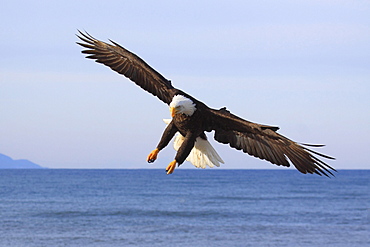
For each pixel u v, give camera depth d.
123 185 101.56
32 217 41.25
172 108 6.99
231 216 43.12
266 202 57.00
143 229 35.16
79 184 103.81
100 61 7.50
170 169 7.21
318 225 37.44
